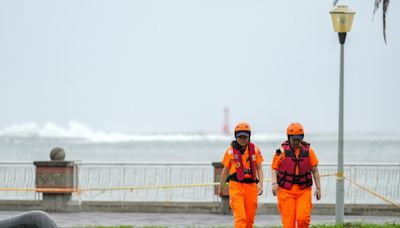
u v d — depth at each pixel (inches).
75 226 1422.2
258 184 1206.9
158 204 1654.8
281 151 1107.9
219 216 1592.0
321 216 1594.5
